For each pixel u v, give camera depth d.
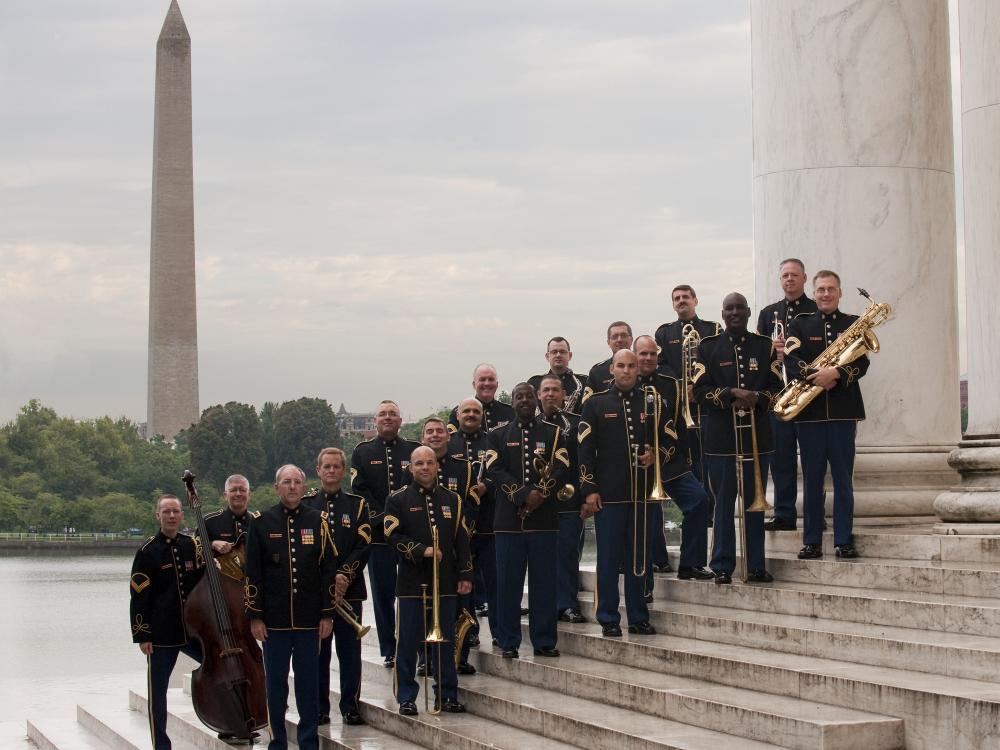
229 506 15.40
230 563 15.05
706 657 12.16
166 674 15.05
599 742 11.38
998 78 13.91
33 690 25.06
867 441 15.45
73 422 137.75
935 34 15.93
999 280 13.87
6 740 20.17
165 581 15.00
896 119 15.60
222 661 14.67
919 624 11.85
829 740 9.98
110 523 124.44
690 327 16.30
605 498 13.84
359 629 14.26
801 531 15.04
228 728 14.66
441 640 13.37
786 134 15.97
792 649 12.17
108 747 17.97
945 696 9.88
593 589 16.30
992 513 13.52
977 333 14.08
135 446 133.00
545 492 13.93
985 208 13.99
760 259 16.30
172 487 122.00
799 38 15.87
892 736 10.13
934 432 15.55
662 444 13.98
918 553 13.57
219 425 115.00
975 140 14.09
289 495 13.80
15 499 127.31
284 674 13.80
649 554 13.97
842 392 13.98
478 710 13.41
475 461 15.28
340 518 14.37
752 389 14.09
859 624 12.33
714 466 14.23
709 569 15.22
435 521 13.70
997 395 13.90
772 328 14.98
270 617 13.73
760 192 16.31
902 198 15.58
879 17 15.62
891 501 15.09
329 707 14.85
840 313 14.38
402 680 13.74
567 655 14.21
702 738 10.78
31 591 56.78
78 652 34.03
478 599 16.92
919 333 15.53
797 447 15.19
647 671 12.89
